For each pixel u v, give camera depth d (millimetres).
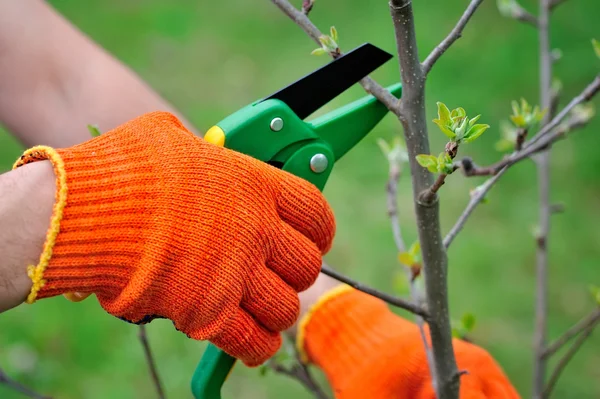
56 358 2289
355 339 1036
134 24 3936
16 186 743
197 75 3529
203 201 787
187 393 2178
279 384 2193
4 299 747
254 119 856
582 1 3643
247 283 810
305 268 846
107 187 760
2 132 3154
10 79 1184
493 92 3193
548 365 2162
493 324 2318
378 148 2982
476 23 3652
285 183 852
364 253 2578
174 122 888
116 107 1174
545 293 1304
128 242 773
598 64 3230
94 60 1210
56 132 1186
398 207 2744
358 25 3721
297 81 889
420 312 875
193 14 3994
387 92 811
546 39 1338
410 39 738
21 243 736
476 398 955
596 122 3020
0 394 2141
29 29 1193
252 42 3729
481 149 2922
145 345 1104
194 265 782
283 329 864
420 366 990
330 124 912
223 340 818
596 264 2479
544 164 1345
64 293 796
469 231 2639
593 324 1174
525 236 2602
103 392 2189
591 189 2756
